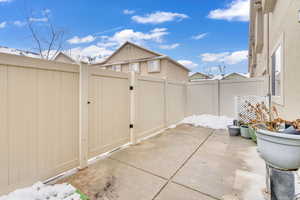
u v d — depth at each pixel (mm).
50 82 2434
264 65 6695
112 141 3625
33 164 2236
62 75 2602
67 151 2680
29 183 2189
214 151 3631
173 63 16125
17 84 2064
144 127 4668
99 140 3291
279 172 1736
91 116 3104
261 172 2660
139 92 4430
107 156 3357
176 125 6453
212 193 2117
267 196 2008
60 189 2119
